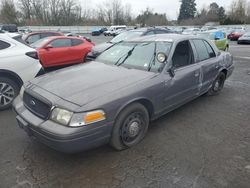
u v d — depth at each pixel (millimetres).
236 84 6797
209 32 14820
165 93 3666
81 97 2842
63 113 2686
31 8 64688
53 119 2752
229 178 2754
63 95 2900
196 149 3342
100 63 4211
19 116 3186
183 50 4184
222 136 3719
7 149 3324
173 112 4625
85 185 2650
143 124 3465
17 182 2686
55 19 65750
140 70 3709
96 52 8359
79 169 2914
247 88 6363
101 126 2816
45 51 7887
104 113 2822
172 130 3896
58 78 3463
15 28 33594
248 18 65625
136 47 4281
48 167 2947
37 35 11016
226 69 5570
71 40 8750
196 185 2643
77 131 2627
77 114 2646
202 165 2982
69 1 66000
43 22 64750
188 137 3676
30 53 5070
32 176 2785
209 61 4828
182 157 3152
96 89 3021
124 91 3066
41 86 3229
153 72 3619
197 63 4445
